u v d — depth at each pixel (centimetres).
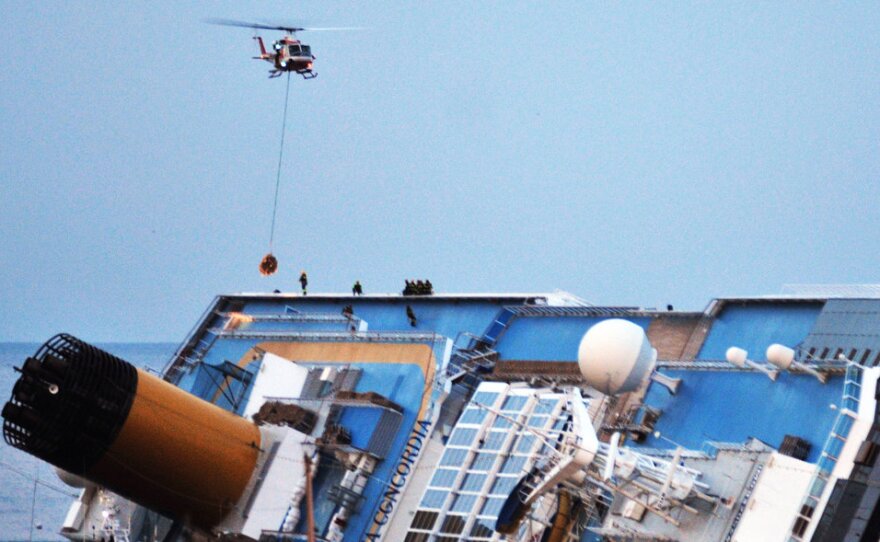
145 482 19050
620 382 18400
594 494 18088
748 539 16825
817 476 16838
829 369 18138
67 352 18288
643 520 17500
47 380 18062
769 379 18738
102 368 18325
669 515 17262
